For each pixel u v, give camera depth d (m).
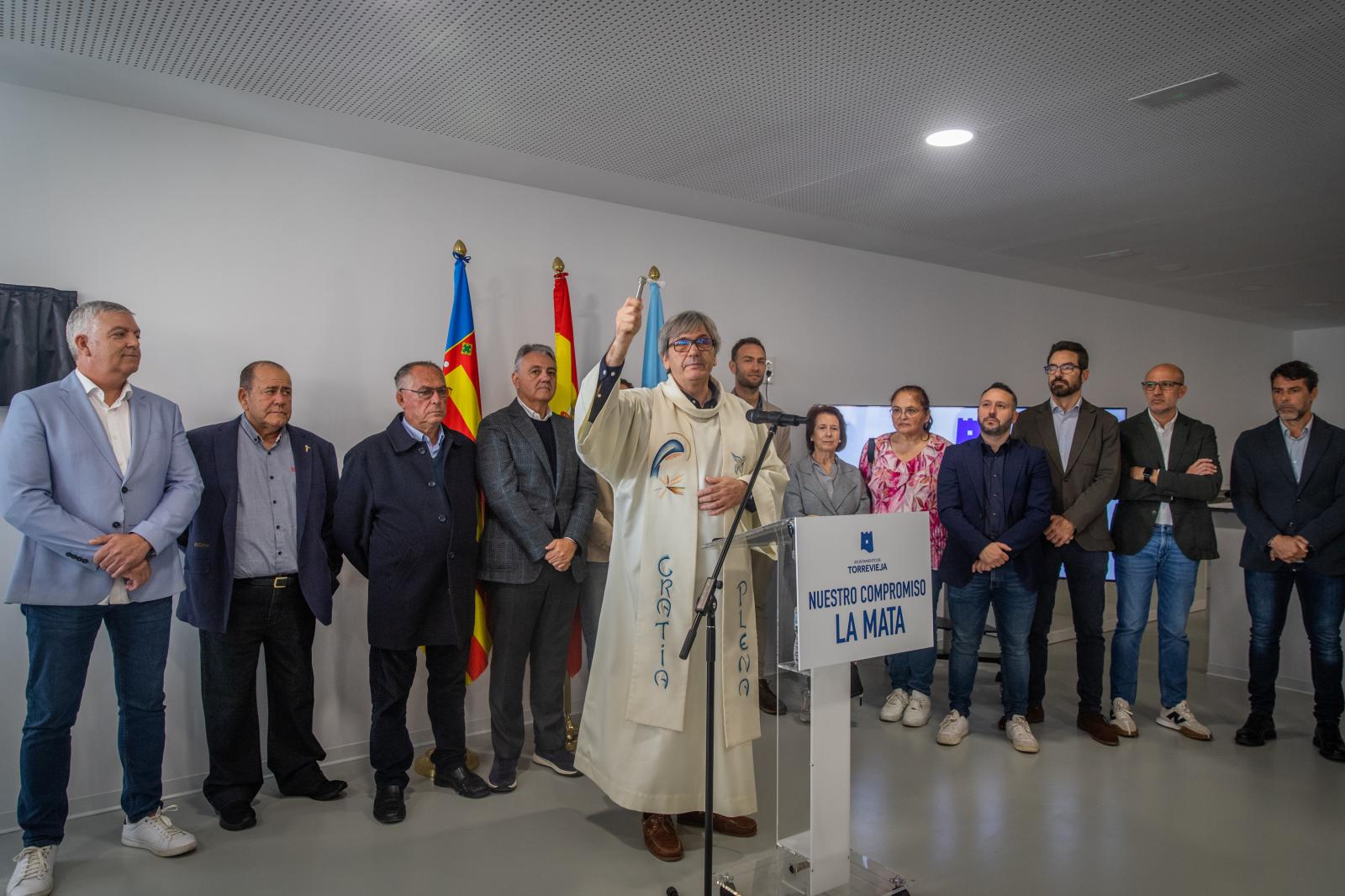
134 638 2.56
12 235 2.80
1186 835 2.79
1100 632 3.80
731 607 2.54
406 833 2.79
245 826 2.81
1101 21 2.40
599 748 2.65
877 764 3.43
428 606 2.98
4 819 2.74
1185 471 3.73
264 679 3.26
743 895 2.31
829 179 3.88
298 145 3.35
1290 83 2.85
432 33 2.45
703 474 2.54
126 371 2.50
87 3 2.27
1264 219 4.63
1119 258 5.62
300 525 2.91
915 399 4.05
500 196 3.87
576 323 4.11
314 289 3.38
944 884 2.46
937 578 4.04
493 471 3.17
